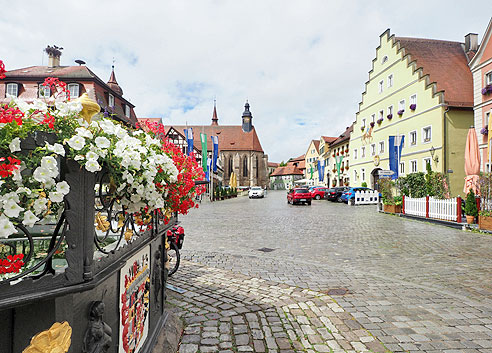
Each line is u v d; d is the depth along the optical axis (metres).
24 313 1.36
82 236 1.57
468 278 5.59
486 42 19.28
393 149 23.62
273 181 110.38
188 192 3.11
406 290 4.95
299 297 4.61
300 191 27.03
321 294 4.74
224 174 78.75
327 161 51.91
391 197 18.34
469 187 13.25
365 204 26.70
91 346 1.70
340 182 43.03
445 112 22.69
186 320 3.80
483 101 19.44
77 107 1.76
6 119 1.24
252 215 17.58
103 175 1.84
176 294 4.72
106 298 1.92
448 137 22.67
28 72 28.47
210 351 3.11
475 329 3.63
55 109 1.71
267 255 7.44
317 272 5.97
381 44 30.42
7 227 1.25
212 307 4.21
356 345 3.27
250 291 4.87
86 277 1.57
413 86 25.81
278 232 11.16
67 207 1.52
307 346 3.24
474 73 20.30
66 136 1.58
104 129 1.89
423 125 24.64
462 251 7.86
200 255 7.40
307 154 74.94
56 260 2.27
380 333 3.53
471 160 13.35
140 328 2.58
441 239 9.62
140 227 2.66
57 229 1.53
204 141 32.34
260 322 3.77
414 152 25.66
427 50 27.64
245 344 3.25
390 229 11.88
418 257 7.23
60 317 1.47
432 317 3.95
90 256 1.60
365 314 4.03
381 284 5.25
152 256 2.95
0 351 1.30
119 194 2.09
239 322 3.76
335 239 9.69
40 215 1.83
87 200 1.60
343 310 4.15
